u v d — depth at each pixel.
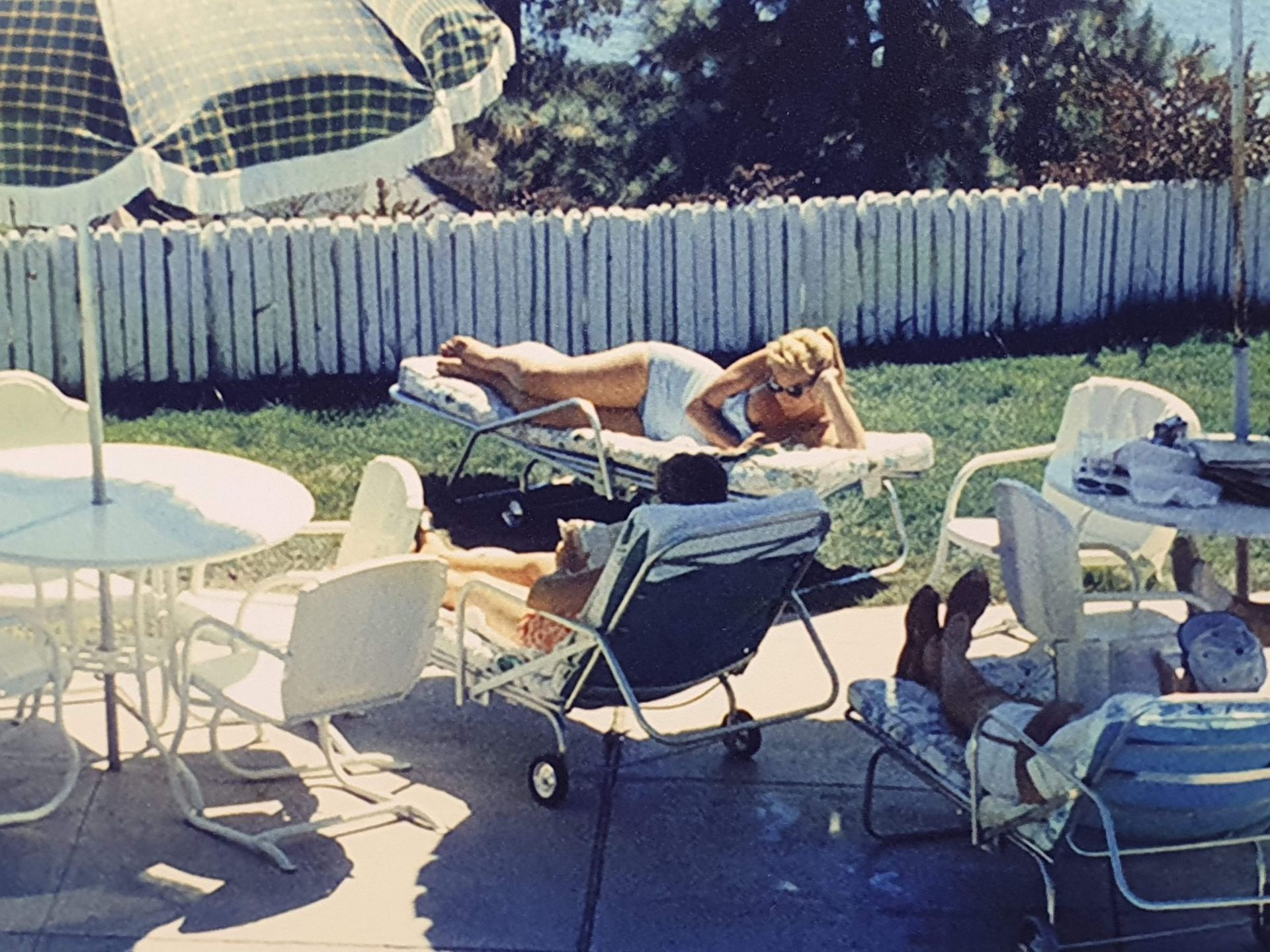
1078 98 17.88
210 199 4.94
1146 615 6.90
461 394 9.31
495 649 6.32
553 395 9.13
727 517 5.66
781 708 6.95
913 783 6.37
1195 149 14.90
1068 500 7.35
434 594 5.74
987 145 17.97
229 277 12.16
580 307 12.70
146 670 6.08
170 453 6.78
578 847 5.89
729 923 5.45
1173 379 11.98
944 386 11.91
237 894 5.54
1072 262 13.48
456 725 6.78
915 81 17.83
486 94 5.43
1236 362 6.44
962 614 5.70
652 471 8.50
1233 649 4.95
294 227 12.18
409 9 5.34
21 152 4.84
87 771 6.28
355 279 12.34
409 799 6.18
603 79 18.86
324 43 5.18
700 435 8.72
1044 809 4.97
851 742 6.67
